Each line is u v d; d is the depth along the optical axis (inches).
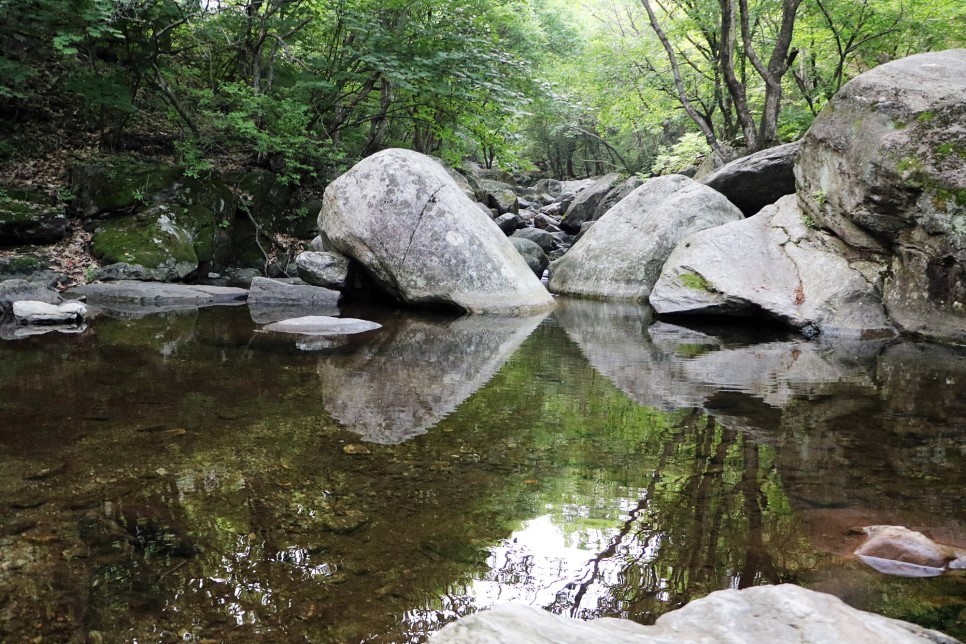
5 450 94.0
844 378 152.2
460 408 122.3
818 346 196.1
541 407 124.0
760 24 526.3
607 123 714.8
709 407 125.6
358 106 412.5
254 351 172.7
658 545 68.6
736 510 77.5
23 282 238.4
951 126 203.0
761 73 400.5
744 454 98.0
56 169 334.3
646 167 938.7
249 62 389.7
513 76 422.3
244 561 64.4
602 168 1221.7
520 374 153.7
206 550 66.4
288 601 57.8
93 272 284.8
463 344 193.0
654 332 221.9
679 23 517.7
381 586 60.4
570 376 152.3
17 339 182.1
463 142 494.0
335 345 185.5
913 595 58.1
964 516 75.7
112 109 365.7
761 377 153.2
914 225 213.3
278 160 389.4
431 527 72.4
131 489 81.2
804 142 259.8
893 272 223.1
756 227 268.2
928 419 118.0
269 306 263.4
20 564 62.9
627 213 345.4
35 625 53.7
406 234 263.3
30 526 70.7
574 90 684.7
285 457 93.7
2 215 282.7
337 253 288.0
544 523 73.6
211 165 347.9
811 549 67.4
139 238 305.4
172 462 90.7
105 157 346.3
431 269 261.7
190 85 414.9
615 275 320.8
